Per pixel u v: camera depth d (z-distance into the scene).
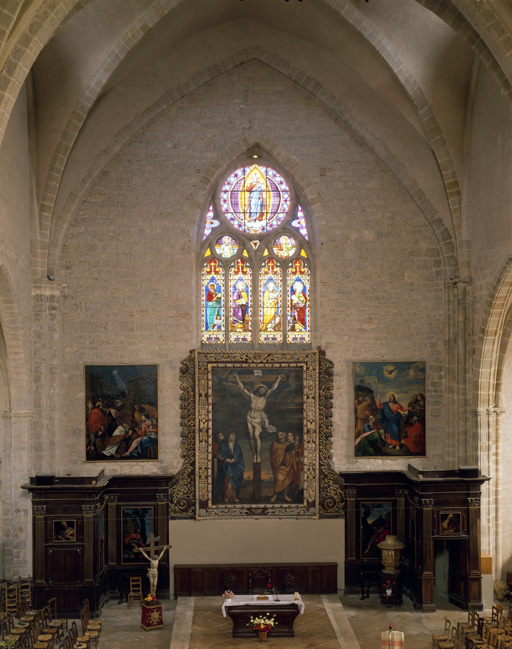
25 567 26.30
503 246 24.23
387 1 23.56
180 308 28.11
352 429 28.30
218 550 27.75
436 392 28.30
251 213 29.02
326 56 27.34
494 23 18.05
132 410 27.98
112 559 27.48
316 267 28.59
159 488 27.69
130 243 28.02
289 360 28.11
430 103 26.06
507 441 27.53
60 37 23.72
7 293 24.30
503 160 24.02
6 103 16.88
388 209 28.38
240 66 28.19
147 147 28.08
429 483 25.73
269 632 23.27
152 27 24.44
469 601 25.61
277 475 28.03
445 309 28.06
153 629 24.28
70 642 20.67
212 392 28.03
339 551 27.89
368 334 28.33
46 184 26.42
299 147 28.34
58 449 27.27
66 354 27.84
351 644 22.59
